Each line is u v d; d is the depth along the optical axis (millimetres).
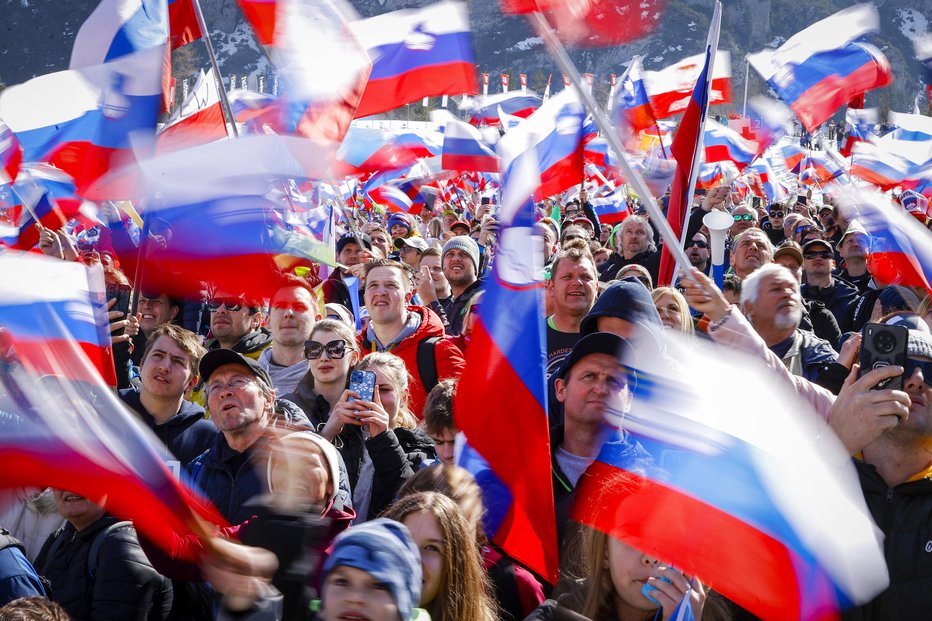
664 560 2771
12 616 2762
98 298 3279
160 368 4691
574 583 3068
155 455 2580
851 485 3002
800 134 29141
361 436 4480
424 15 6773
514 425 3521
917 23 157500
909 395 3213
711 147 14758
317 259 5648
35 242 6305
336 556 2383
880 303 5223
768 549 2758
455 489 3336
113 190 3605
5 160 6113
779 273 5062
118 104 4992
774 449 2885
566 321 5715
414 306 6145
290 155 3619
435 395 4207
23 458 2488
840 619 2979
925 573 3174
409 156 9820
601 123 3650
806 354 5125
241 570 2752
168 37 5512
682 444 2941
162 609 3541
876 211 5301
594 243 10750
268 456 3705
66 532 3734
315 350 5105
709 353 3172
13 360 2568
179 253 3561
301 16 5242
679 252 3652
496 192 18531
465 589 2996
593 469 3123
